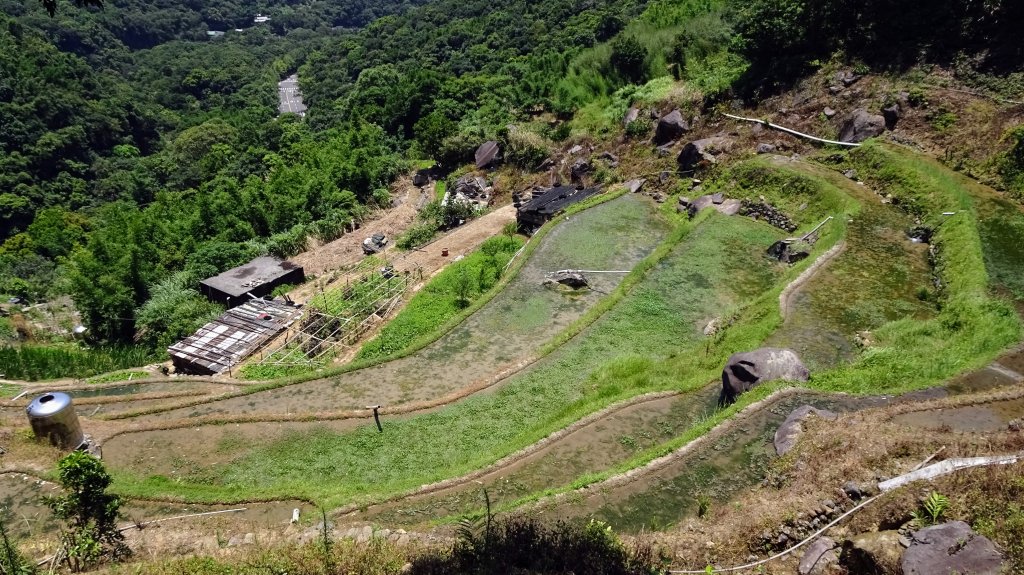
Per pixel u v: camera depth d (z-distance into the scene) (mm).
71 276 31953
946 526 8812
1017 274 19375
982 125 25391
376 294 28625
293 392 20500
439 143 49688
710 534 11125
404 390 20125
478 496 14328
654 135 36844
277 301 30312
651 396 17219
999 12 27531
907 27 30578
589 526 10844
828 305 20172
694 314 22406
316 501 14727
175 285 33250
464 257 32094
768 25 34125
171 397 21359
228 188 43844
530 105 49562
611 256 27875
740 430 14781
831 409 15023
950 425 13508
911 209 24672
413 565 10508
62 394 17516
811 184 27531
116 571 10883
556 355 20797
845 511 10766
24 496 15344
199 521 14438
